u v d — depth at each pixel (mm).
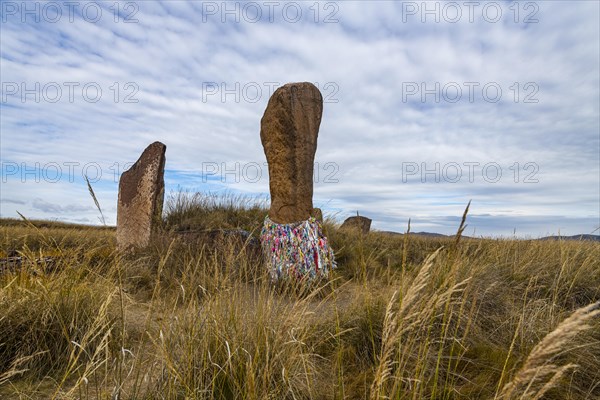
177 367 2570
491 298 4504
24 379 2895
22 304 3406
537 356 1331
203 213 10180
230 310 3160
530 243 7762
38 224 13641
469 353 3307
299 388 2654
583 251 6855
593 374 3201
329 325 3654
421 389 2320
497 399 2020
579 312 1238
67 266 4160
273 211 6680
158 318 3236
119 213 8562
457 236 2254
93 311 3461
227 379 2570
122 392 2482
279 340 2834
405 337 3193
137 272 5699
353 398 2699
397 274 5641
